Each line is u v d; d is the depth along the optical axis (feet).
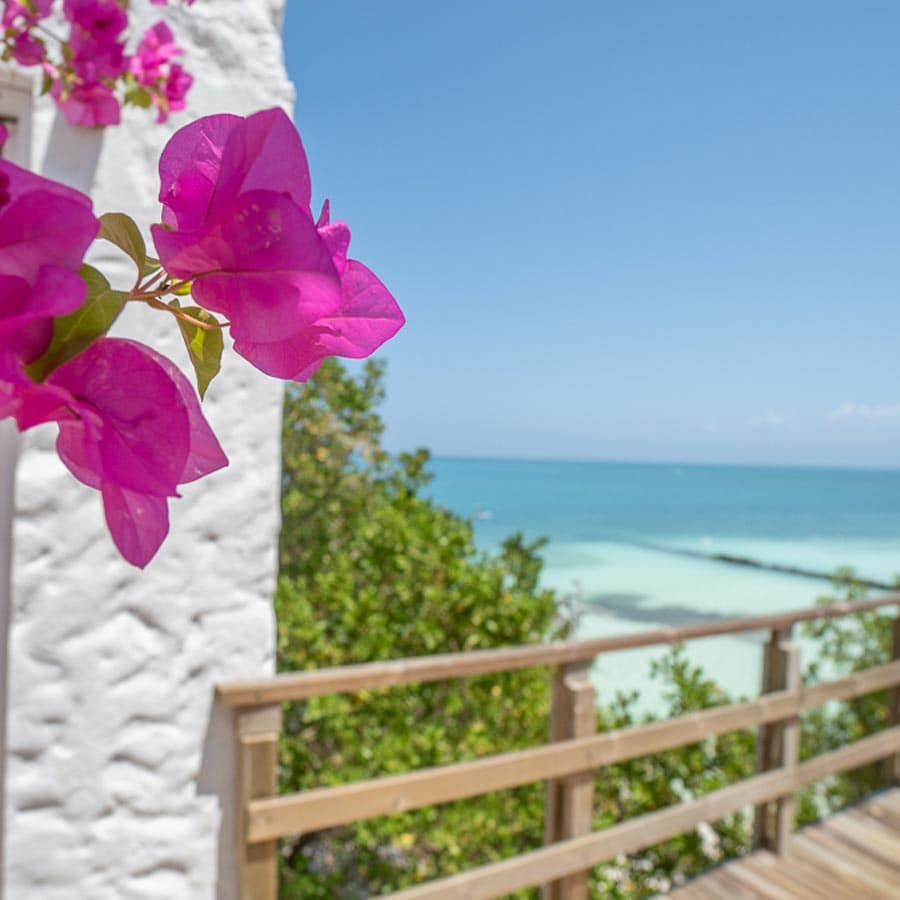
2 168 0.78
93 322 0.82
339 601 12.14
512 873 7.79
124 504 0.88
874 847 10.78
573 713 8.21
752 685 33.22
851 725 15.14
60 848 5.77
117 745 5.91
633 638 8.60
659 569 72.79
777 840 10.50
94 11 4.63
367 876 11.57
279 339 0.88
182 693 6.13
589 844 8.29
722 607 55.57
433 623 11.66
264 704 6.39
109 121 5.11
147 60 5.08
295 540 14.47
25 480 5.65
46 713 5.72
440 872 11.29
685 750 12.77
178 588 6.11
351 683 6.70
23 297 0.77
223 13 6.12
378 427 14.88
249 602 6.39
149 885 6.03
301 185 0.91
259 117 0.88
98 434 0.84
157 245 0.87
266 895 6.40
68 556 5.77
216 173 1.01
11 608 5.62
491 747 11.39
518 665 7.75
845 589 16.96
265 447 6.45
